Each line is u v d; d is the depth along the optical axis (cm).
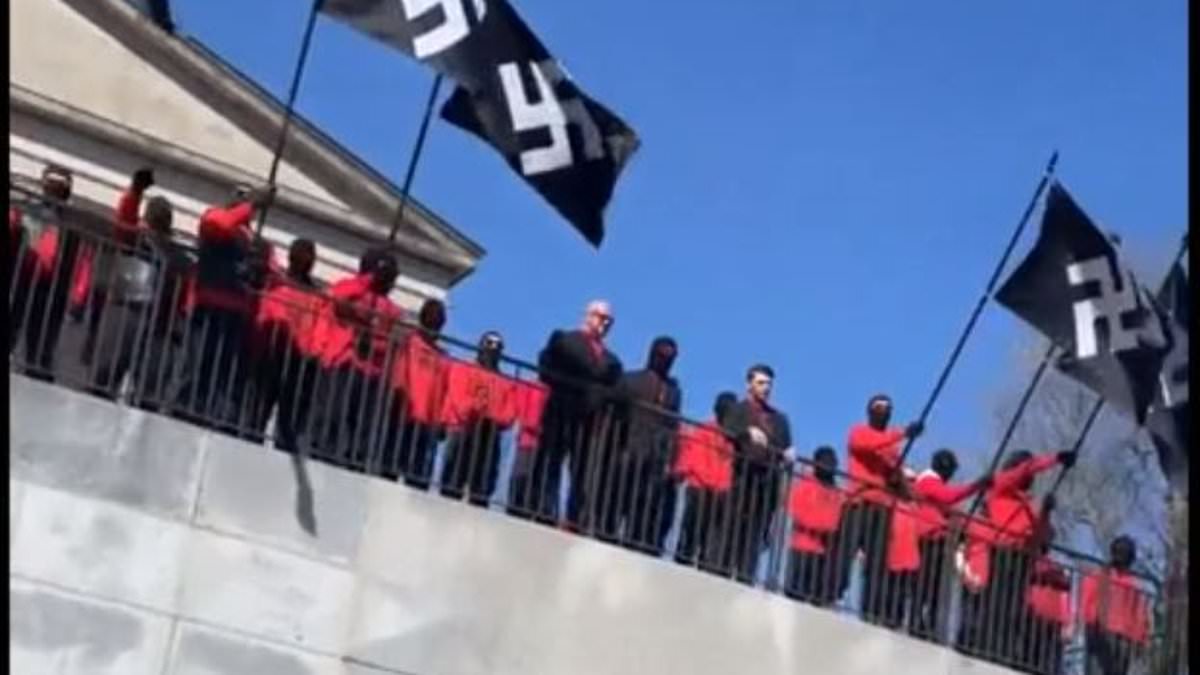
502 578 1405
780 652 1472
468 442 1427
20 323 1324
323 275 2508
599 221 1448
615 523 1456
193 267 1380
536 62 1451
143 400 1349
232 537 1336
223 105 2564
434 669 1372
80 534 1296
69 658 1276
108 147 2453
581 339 1469
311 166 2548
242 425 1368
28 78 2486
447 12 1438
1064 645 1577
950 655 1523
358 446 1399
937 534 1547
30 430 1298
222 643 1318
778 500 1504
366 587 1366
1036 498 2055
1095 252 1605
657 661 1437
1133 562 1631
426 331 1434
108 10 2544
